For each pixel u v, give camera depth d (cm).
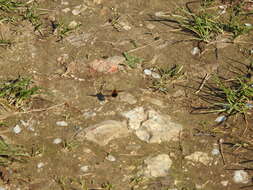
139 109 180
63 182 163
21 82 184
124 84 188
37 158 168
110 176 165
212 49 198
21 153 168
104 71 191
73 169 166
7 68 191
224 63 194
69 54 196
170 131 175
